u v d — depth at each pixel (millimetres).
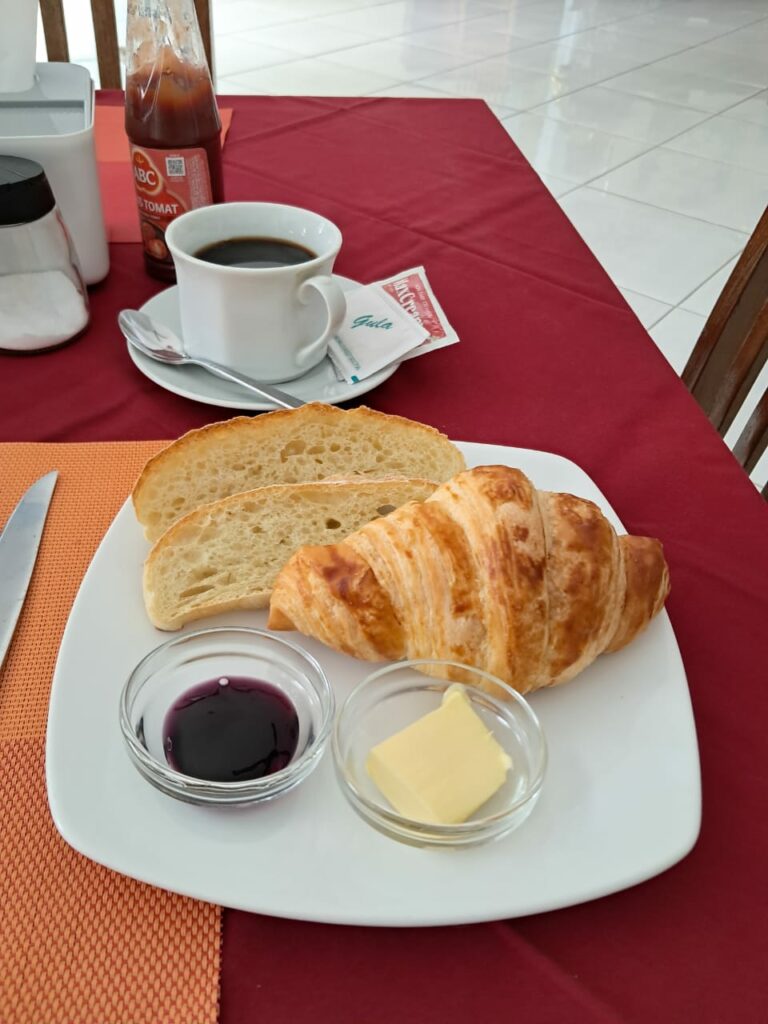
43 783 438
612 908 405
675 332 2061
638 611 510
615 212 2615
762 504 673
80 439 683
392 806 420
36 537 580
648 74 3826
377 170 1161
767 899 414
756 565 619
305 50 3764
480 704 478
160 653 476
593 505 531
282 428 621
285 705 476
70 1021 349
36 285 746
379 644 494
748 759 485
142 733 445
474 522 489
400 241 998
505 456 671
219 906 390
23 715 473
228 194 1054
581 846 416
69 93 843
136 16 758
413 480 586
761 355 889
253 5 4391
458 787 416
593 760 460
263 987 369
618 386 792
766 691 528
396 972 377
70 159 766
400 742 431
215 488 609
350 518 582
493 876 399
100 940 376
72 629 503
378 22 4273
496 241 1017
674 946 393
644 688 503
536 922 397
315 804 426
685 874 422
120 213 980
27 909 385
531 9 4727
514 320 872
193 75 783
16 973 362
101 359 770
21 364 756
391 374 765
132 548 566
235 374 718
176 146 790
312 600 493
